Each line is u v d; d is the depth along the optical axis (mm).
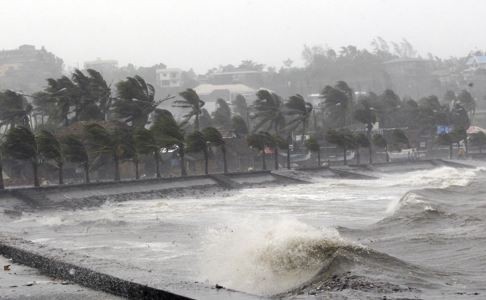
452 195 43219
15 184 67875
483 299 10953
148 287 8695
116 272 9938
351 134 94250
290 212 41594
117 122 73188
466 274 14703
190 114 82750
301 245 14820
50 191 52188
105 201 53844
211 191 65000
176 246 23344
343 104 110250
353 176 83125
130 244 24875
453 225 25469
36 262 12312
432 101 123500
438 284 12867
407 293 11477
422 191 43719
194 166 85500
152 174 81812
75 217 41750
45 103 82125
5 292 9945
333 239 15414
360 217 36875
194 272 15023
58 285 10422
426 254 18781
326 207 44844
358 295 11086
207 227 31734
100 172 75625
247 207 46781
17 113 73500
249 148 92875
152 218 39375
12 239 15430
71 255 12148
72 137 59750
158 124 68812
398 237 22484
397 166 94750
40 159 62625
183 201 54469
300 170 79562
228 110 120688
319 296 11031
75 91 75938
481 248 18906
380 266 14031
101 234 29875
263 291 12344
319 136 105312
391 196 54438
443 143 108062
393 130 111438
